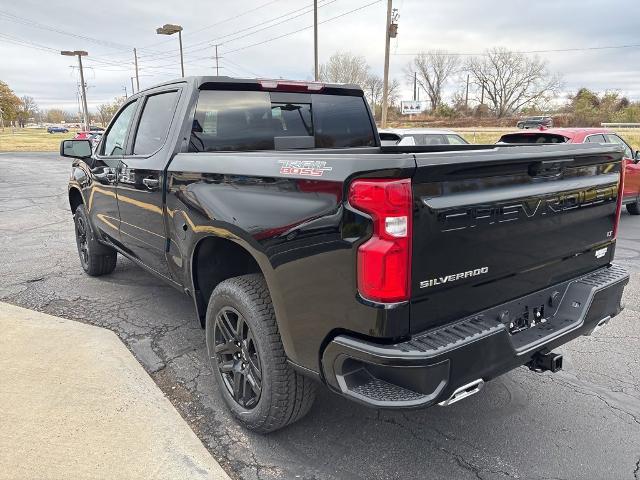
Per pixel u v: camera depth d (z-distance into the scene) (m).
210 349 3.14
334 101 4.24
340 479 2.59
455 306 2.32
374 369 2.25
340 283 2.20
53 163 26.80
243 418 2.92
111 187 4.46
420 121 72.50
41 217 9.93
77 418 2.96
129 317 4.59
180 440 2.79
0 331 4.13
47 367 3.55
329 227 2.21
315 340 2.37
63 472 2.50
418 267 2.12
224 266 3.33
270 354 2.64
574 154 2.71
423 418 3.13
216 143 3.60
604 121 59.91
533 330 2.72
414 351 2.09
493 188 2.34
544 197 2.58
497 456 2.77
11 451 2.65
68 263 6.38
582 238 2.95
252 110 3.76
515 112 79.00
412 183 2.04
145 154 3.94
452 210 2.17
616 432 2.98
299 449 2.82
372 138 4.51
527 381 3.57
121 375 3.46
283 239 2.42
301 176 2.34
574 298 2.89
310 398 2.75
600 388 3.48
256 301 2.70
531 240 2.59
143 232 3.98
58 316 4.58
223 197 2.84
